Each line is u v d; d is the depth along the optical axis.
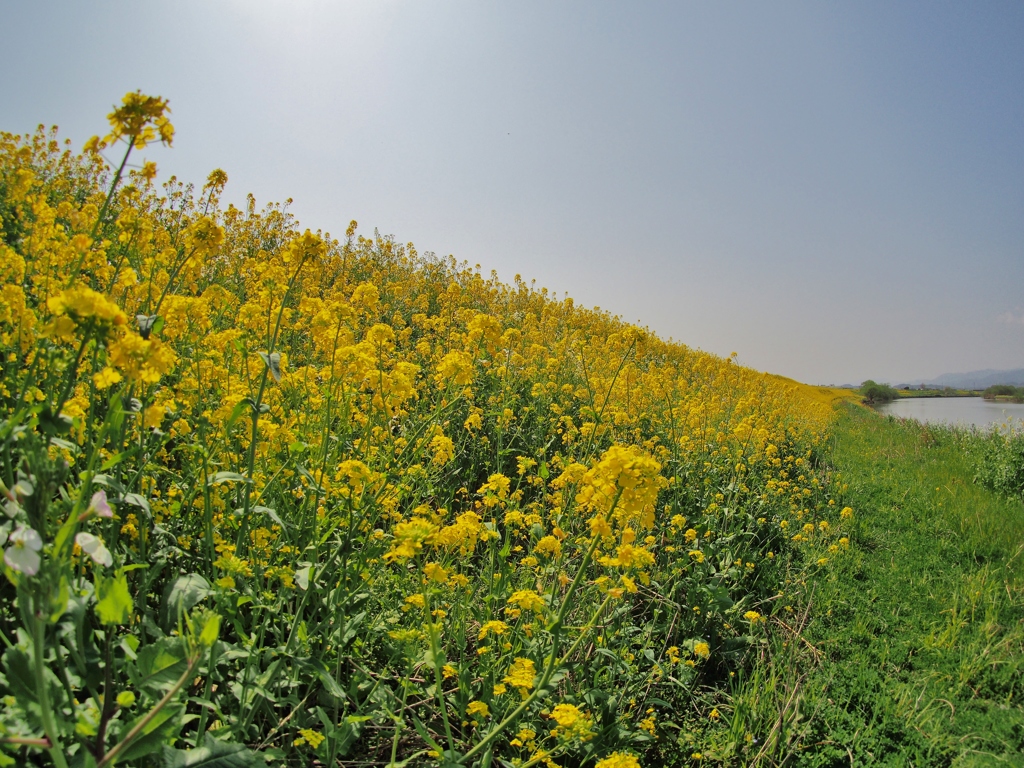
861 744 3.27
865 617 4.61
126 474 2.44
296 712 2.17
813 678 3.73
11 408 2.52
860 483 8.80
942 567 5.79
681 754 3.07
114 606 1.37
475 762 2.19
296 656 2.14
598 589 3.47
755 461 6.70
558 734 2.46
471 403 5.68
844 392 38.03
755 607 4.54
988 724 3.51
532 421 6.21
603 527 2.22
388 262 13.55
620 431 6.43
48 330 1.59
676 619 3.93
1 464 1.92
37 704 1.39
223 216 9.25
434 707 2.67
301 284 7.04
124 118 2.03
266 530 2.67
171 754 1.52
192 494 2.60
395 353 6.77
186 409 3.11
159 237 5.56
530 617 3.14
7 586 2.01
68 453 2.24
